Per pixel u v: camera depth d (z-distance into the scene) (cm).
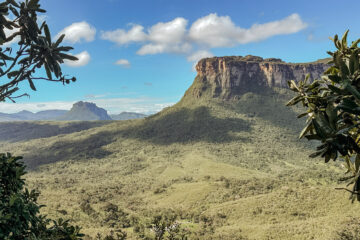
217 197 11562
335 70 306
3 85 355
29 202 407
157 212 9856
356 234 3897
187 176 19188
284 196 9019
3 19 353
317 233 5566
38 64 368
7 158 392
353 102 244
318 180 15712
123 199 13600
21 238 382
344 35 308
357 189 285
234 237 6500
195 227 7581
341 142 249
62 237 425
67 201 11338
